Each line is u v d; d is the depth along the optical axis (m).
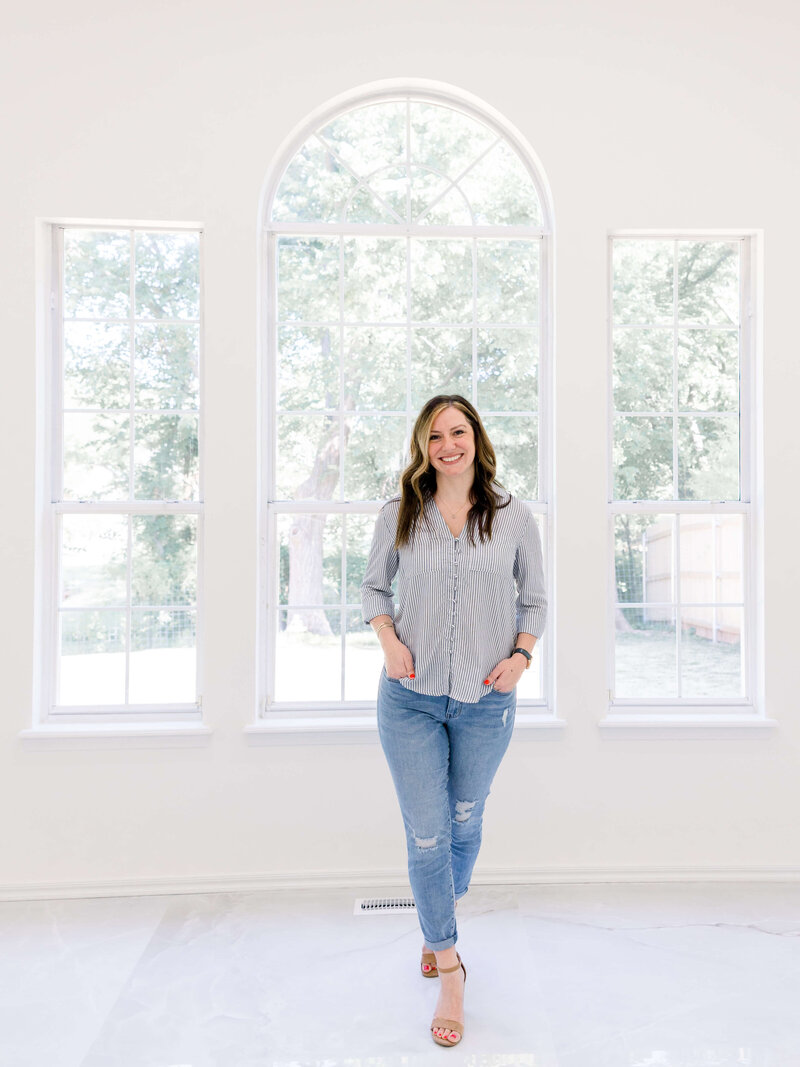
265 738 2.61
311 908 2.45
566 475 2.69
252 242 2.66
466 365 2.83
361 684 2.78
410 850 1.85
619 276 2.84
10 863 2.56
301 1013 1.87
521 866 2.64
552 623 2.74
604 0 2.72
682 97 2.72
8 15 2.62
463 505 1.91
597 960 2.11
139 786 2.59
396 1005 1.91
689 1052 1.71
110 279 2.75
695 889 2.59
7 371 2.61
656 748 2.67
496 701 1.87
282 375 2.79
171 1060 1.70
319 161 2.79
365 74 2.69
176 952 2.18
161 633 2.74
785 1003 1.90
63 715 2.68
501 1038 1.76
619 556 2.82
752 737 2.68
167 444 2.76
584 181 2.72
